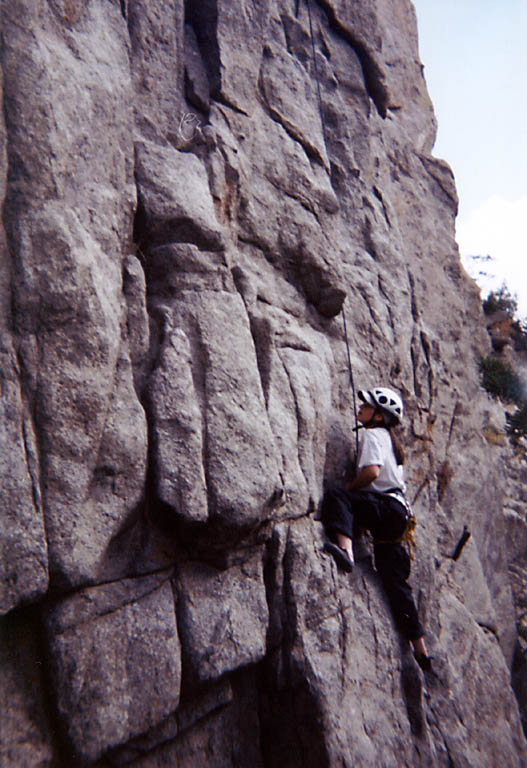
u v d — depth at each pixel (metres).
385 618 4.04
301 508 3.64
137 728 2.75
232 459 3.21
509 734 4.78
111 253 3.11
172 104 3.97
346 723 3.37
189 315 3.38
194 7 4.43
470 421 6.74
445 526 5.69
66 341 2.72
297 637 3.39
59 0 3.12
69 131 2.94
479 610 5.74
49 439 2.61
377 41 6.07
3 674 2.51
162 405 3.09
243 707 3.34
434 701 4.31
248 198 4.20
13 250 2.64
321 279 4.48
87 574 2.67
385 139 6.60
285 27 5.23
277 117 4.73
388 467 4.05
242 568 3.32
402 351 5.37
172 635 2.95
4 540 2.41
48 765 2.54
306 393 3.93
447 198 7.29
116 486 2.85
